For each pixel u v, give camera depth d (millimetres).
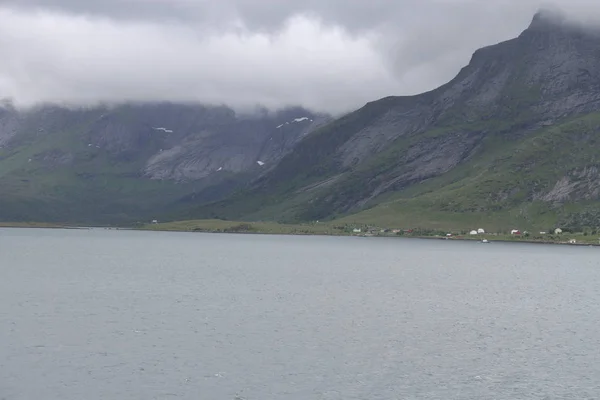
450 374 93812
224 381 90000
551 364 99375
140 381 89750
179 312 140625
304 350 106312
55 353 103250
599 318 139750
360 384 89250
